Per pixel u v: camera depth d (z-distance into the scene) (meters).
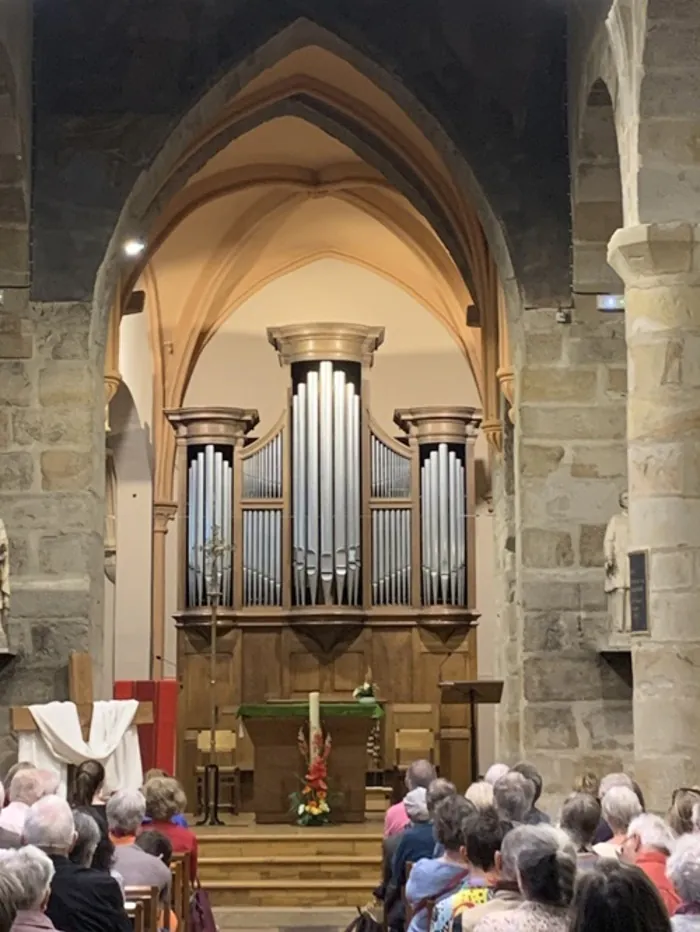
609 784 7.87
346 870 14.52
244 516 21.14
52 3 13.29
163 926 7.14
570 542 12.86
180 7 13.32
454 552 21.09
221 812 18.80
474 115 13.34
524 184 13.23
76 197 13.09
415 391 23.47
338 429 21.28
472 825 5.75
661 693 9.55
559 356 13.04
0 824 6.79
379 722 20.02
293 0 13.32
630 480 9.90
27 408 12.89
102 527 13.60
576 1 12.72
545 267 13.12
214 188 19.41
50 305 12.98
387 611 21.02
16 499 12.81
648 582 9.66
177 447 21.36
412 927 6.17
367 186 19.98
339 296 23.52
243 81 13.73
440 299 22.64
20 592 12.71
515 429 13.37
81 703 11.72
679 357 9.77
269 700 20.55
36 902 4.80
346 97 16.14
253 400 23.33
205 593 20.88
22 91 12.73
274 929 13.27
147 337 22.27
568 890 4.30
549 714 12.69
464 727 20.62
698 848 4.69
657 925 3.50
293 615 20.81
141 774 11.75
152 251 18.55
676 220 9.91
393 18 13.42
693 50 9.85
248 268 22.47
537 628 12.77
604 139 12.75
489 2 13.46
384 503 21.25
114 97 13.22
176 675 21.11
